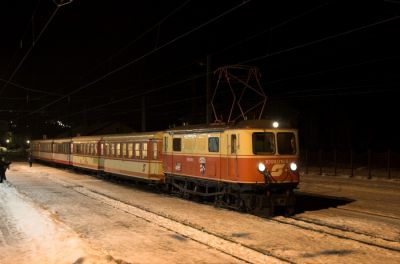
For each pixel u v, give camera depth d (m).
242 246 9.62
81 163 32.56
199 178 16.17
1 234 10.55
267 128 13.88
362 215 13.83
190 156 16.86
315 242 10.02
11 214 13.59
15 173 33.50
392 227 11.85
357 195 18.97
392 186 22.06
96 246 9.56
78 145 33.56
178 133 17.84
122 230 11.33
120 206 15.56
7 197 18.14
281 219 13.04
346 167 33.91
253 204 13.79
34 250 8.94
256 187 13.52
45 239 9.93
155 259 8.52
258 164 13.58
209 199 17.06
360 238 10.49
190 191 17.08
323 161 39.16
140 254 8.88
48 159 44.75
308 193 19.62
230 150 14.28
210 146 15.47
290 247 9.56
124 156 24.08
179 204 16.22
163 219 12.91
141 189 21.91
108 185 23.95
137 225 12.01
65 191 20.64
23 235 10.43
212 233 10.91
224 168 14.61
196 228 11.57
